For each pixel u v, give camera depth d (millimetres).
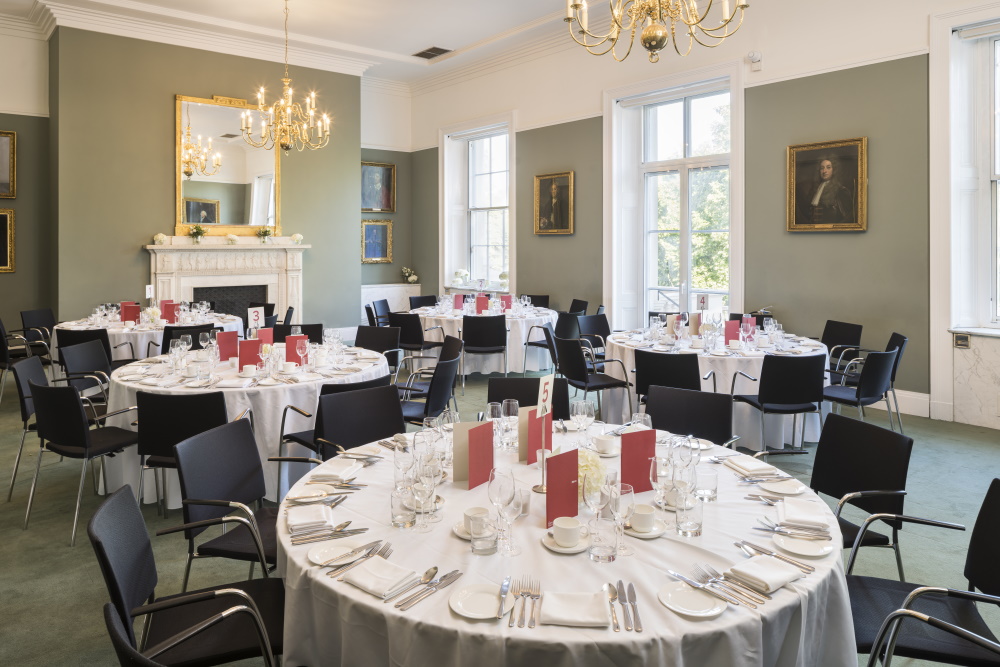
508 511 2131
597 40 9438
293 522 2281
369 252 12414
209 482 2891
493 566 1992
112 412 4469
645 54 8898
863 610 2326
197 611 2336
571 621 1684
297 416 4445
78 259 9047
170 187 9625
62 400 3896
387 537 2189
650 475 2475
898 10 6695
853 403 5246
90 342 5859
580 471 2408
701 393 3746
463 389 7988
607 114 9391
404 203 12797
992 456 5496
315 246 10898
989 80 6430
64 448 4090
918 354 6750
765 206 7820
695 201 8891
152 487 4555
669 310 9344
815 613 1896
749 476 2709
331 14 9234
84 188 9039
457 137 11969
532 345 8500
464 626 1696
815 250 7434
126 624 1958
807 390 4949
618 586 1854
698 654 1688
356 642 1838
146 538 2338
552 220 10258
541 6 8953
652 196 9398
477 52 10672
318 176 10859
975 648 2129
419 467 2414
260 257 10320
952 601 2389
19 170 9297
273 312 9102
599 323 8055
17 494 4770
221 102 9898
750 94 7852
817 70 7277
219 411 3791
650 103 9094
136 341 7121
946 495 4695
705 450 3029
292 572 2043
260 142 10305
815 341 6320
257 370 4754
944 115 6438
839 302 7285
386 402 3920
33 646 2990
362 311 12281
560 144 10078
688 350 5785
